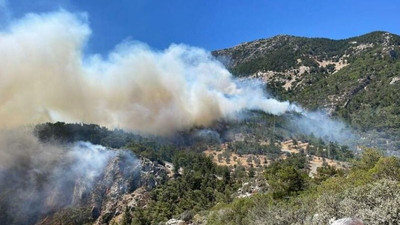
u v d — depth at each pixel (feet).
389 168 209.15
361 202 131.54
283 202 244.22
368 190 140.46
